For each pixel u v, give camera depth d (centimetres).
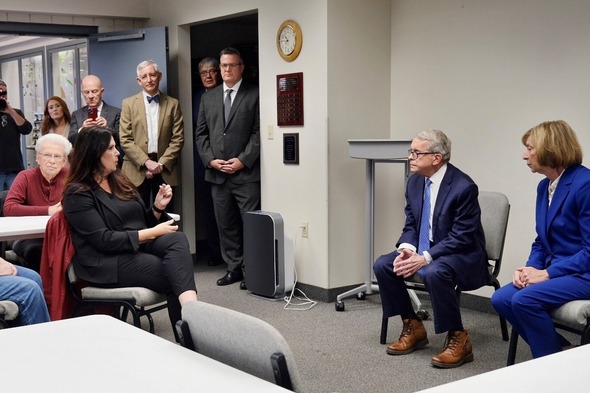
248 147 562
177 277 334
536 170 332
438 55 501
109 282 334
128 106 600
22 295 301
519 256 458
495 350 397
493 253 400
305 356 389
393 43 534
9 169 702
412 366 371
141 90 636
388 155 461
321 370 366
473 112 480
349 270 524
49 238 335
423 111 514
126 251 337
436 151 379
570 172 324
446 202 376
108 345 165
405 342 392
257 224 520
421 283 389
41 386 138
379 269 392
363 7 516
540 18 438
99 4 646
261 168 566
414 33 517
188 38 647
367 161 486
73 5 633
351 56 512
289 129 536
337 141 509
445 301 364
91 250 336
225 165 562
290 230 541
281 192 548
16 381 141
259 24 555
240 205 569
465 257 371
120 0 656
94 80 604
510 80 457
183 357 155
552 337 309
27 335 174
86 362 152
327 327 446
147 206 611
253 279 527
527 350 396
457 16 486
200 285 573
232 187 570
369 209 491
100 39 653
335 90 505
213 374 144
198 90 688
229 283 575
